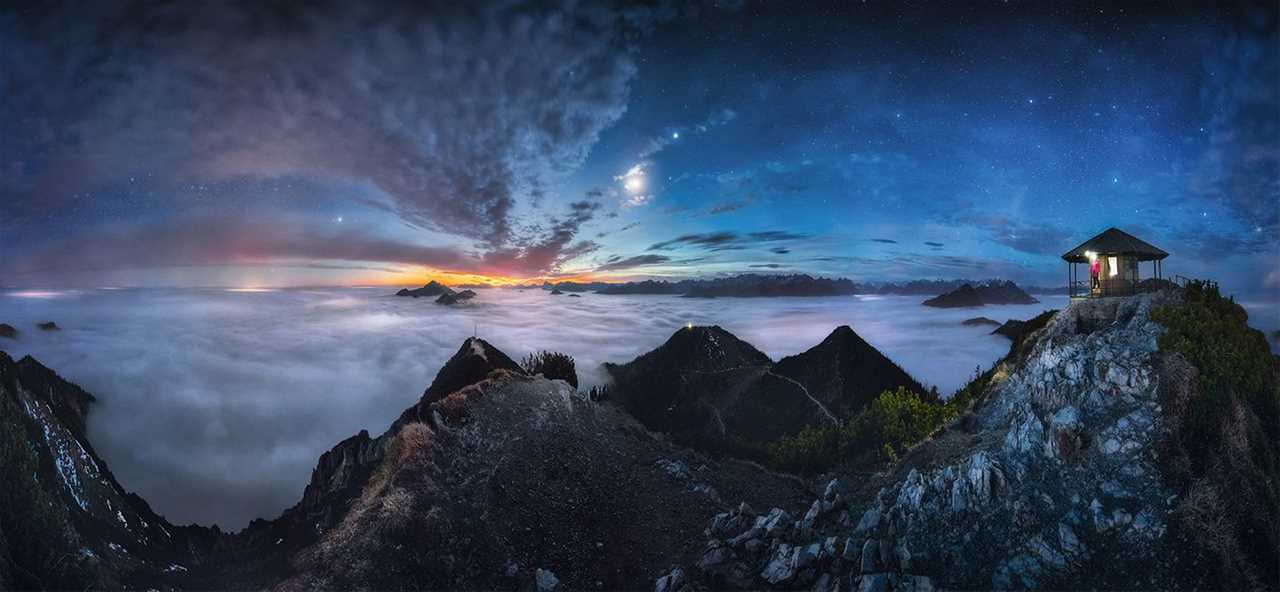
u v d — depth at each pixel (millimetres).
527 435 32281
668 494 30609
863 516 24906
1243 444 21391
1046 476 23297
